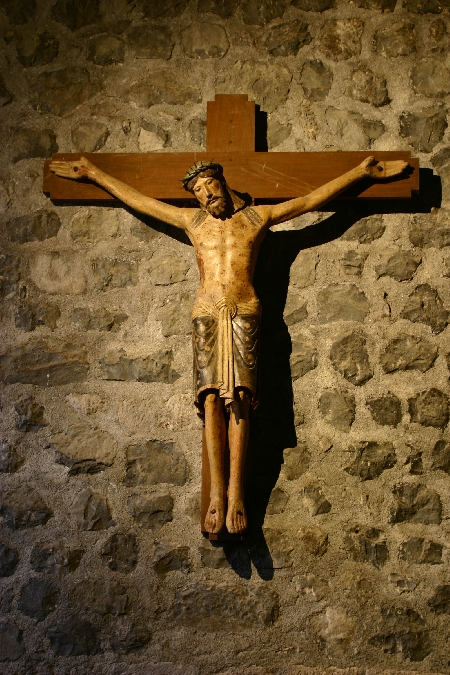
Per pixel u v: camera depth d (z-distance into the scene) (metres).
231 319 3.01
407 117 3.53
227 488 2.98
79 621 3.05
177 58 3.64
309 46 3.63
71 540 3.13
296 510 3.11
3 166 3.57
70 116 3.61
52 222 3.49
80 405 3.27
